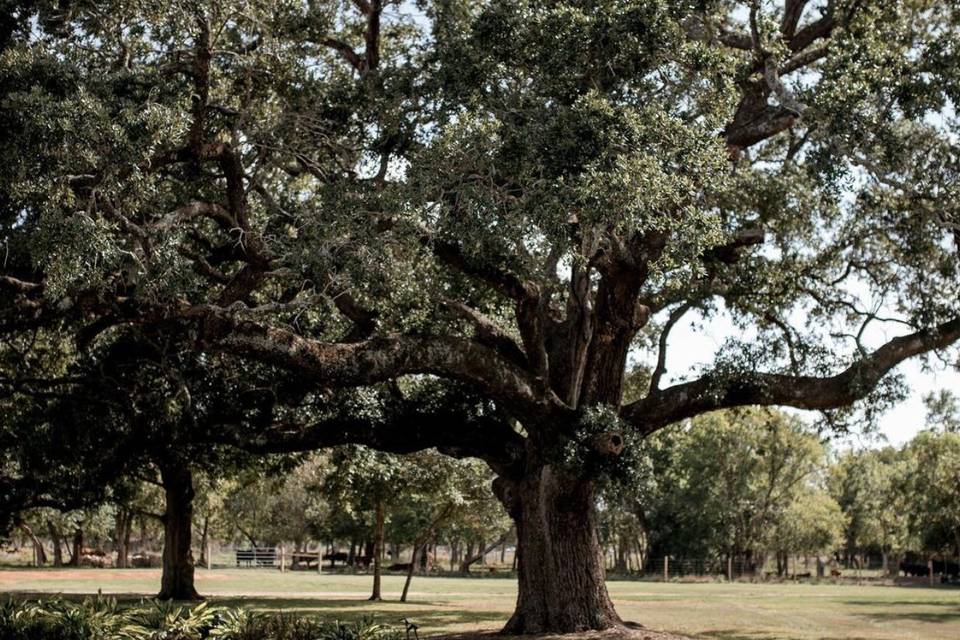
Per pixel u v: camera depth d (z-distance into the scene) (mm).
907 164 15164
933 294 19188
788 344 20281
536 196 13219
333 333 19375
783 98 15375
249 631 12875
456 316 18469
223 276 16578
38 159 11812
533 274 17000
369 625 13242
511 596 36438
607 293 18156
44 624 13023
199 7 14016
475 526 35812
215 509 56938
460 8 16328
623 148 13461
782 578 61812
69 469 18688
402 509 39000
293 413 19531
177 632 12977
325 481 31609
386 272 14523
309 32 16359
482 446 19938
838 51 14922
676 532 67188
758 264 20203
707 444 63469
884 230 19438
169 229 13977
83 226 11461
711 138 13938
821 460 65188
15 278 14469
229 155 15438
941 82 14359
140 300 13344
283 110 16328
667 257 15453
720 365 18312
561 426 17953
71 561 65125
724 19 16906
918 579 59875
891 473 73438
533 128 13688
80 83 12539
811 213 19844
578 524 19125
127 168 12695
